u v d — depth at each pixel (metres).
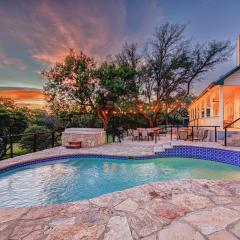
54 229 2.37
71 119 17.86
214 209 2.80
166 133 18.22
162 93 21.02
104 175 6.95
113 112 16.78
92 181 6.36
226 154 8.03
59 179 6.53
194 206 2.91
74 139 11.04
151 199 3.20
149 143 12.16
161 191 3.53
